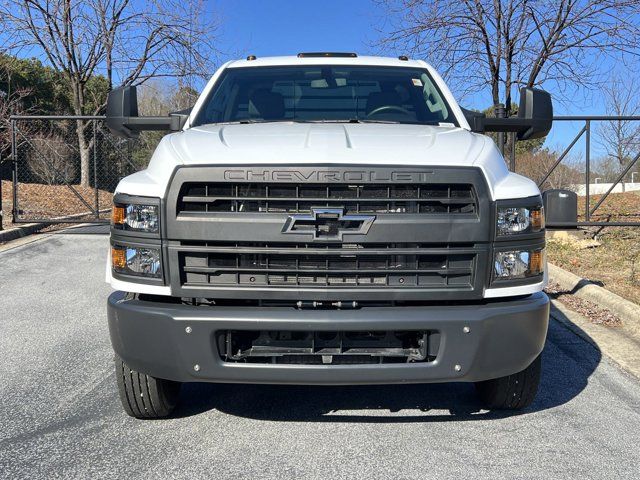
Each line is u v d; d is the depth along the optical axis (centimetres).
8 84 2009
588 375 456
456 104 450
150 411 361
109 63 1681
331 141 330
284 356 311
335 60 495
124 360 325
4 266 817
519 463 317
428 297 307
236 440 344
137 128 438
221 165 305
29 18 1605
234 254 307
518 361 317
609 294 649
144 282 313
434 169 306
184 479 301
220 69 488
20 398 405
